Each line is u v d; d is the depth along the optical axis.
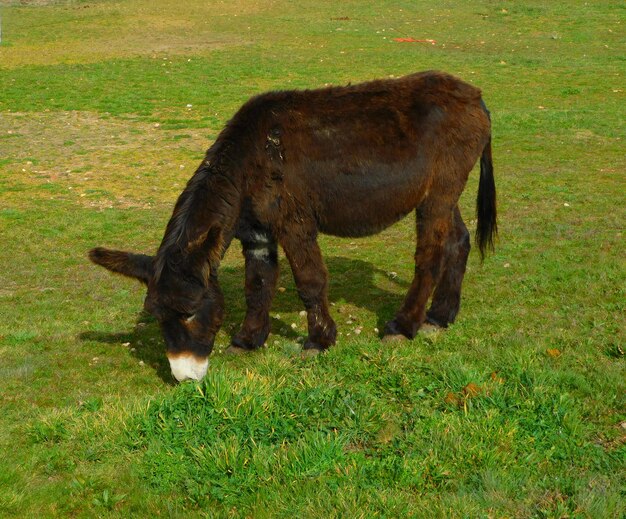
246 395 4.95
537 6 30.11
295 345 6.34
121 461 4.57
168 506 4.11
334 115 5.94
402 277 8.28
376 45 24.69
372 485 4.14
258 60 22.81
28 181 12.70
